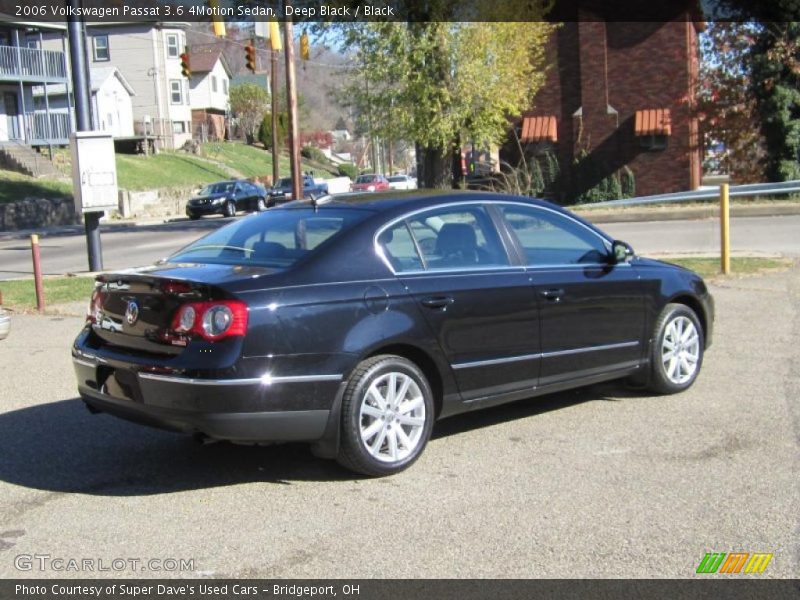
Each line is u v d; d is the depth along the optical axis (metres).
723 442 5.96
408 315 5.49
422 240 5.82
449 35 23.08
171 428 5.15
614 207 26.42
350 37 22.92
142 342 5.30
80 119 16.08
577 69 30.47
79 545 4.53
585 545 4.41
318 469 5.64
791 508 4.82
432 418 5.66
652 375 7.04
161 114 59.00
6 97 42.09
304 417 5.12
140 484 5.43
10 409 7.19
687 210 23.06
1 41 41.75
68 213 37.88
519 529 4.62
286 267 5.31
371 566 4.23
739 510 4.81
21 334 10.40
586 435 6.21
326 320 5.19
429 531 4.62
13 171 40.28
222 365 4.90
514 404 7.11
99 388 5.52
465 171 32.97
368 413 5.33
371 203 5.93
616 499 5.00
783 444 5.88
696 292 7.36
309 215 5.96
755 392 7.19
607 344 6.63
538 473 5.46
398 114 23.55
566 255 6.56
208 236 6.32
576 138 30.52
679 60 29.22
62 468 5.75
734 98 27.97
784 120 27.20
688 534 4.52
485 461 5.71
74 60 15.67
